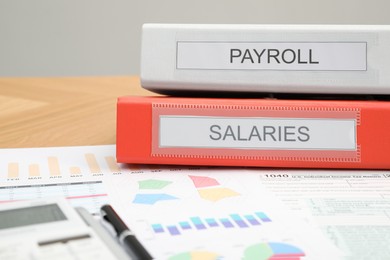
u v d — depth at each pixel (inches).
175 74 15.0
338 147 14.7
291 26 14.9
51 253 8.0
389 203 12.0
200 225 10.7
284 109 14.7
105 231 9.4
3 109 23.0
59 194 12.6
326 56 14.9
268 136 14.8
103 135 18.8
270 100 15.0
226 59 15.0
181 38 15.0
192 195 12.6
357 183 13.6
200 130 14.8
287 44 14.9
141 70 15.1
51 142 17.8
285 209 11.6
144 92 26.9
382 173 14.6
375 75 14.8
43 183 13.5
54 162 15.5
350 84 14.8
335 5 57.0
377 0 56.9
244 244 9.8
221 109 14.7
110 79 31.7
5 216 9.6
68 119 21.2
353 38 14.8
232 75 15.0
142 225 10.7
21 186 13.2
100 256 8.0
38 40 56.6
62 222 9.3
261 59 14.9
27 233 8.8
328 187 13.3
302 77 14.9
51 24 56.5
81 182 13.6
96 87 28.7
